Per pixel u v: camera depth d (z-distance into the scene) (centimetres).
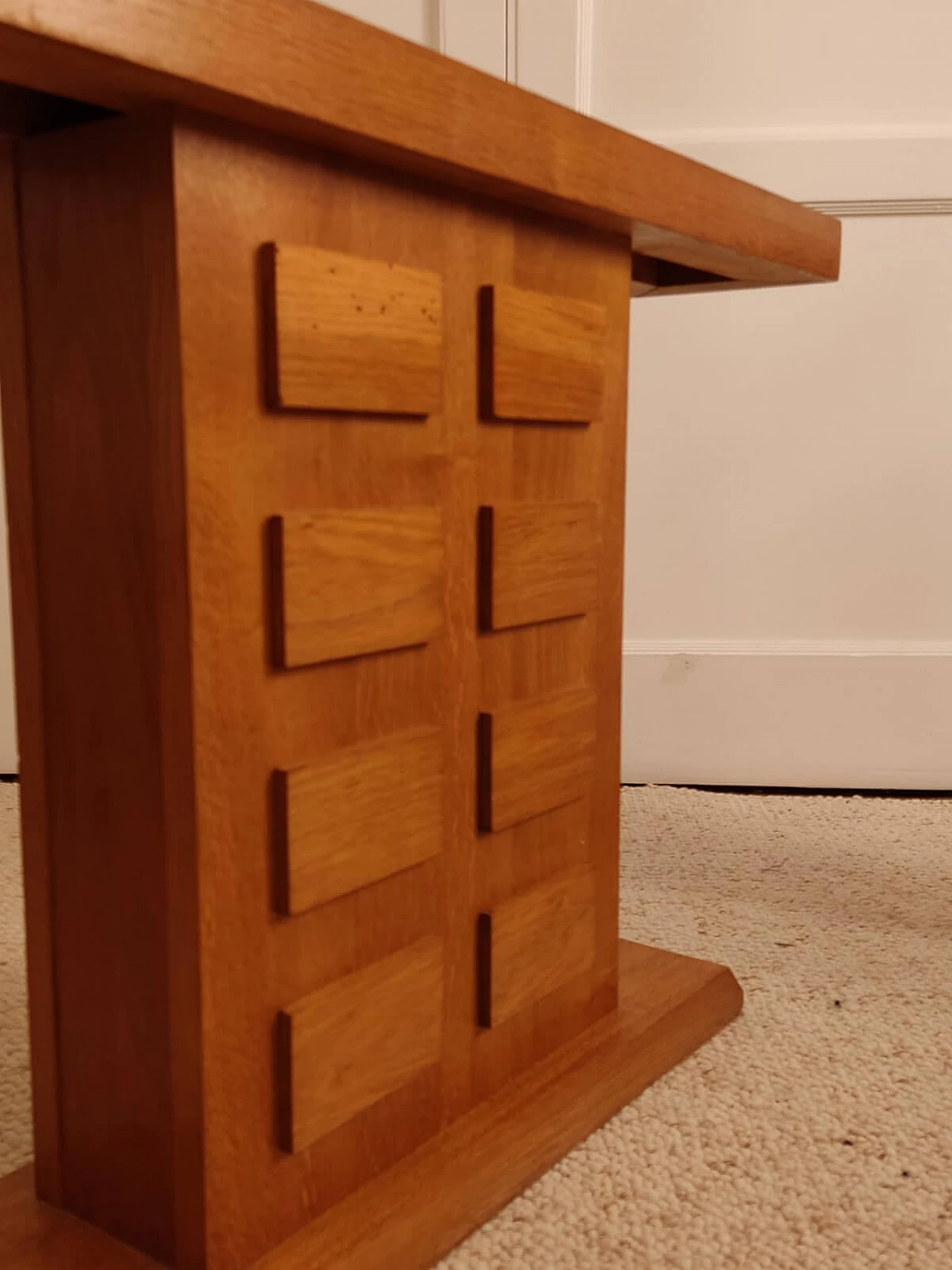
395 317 62
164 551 55
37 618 61
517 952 77
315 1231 64
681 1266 67
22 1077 89
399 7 156
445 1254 68
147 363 54
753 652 167
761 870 134
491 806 74
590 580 81
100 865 61
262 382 56
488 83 62
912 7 155
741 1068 89
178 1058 59
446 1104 75
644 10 156
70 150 55
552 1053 84
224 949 58
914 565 165
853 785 168
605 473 83
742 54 157
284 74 50
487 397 71
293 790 59
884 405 162
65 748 61
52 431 58
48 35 41
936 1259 68
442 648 70
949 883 130
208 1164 58
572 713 81
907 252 158
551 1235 70
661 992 94
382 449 64
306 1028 62
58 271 57
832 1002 101
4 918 118
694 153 157
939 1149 79
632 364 163
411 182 64
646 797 162
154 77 46
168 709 56
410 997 69
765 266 90
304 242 58
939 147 155
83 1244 63
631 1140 79
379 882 67
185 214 52
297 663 59
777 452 164
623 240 81
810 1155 78
